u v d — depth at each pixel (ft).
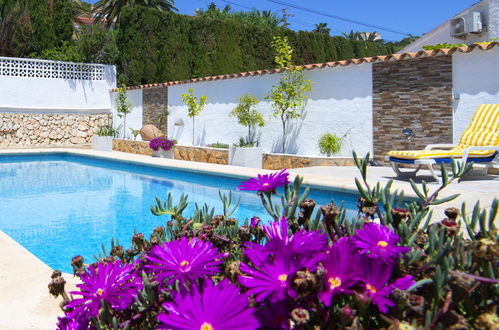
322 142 34.76
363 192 3.50
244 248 3.81
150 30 60.59
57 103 60.54
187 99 45.96
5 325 8.28
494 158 24.70
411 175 26.45
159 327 2.39
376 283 2.52
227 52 65.21
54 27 65.05
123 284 3.24
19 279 10.87
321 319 2.60
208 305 2.36
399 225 3.21
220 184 32.91
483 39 44.32
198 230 3.98
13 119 57.82
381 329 2.37
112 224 21.71
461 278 2.30
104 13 92.79
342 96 35.14
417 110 30.83
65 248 17.90
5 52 63.05
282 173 3.75
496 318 2.12
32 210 24.91
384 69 32.50
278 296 2.35
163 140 45.88
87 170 42.27
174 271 2.84
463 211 3.50
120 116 59.47
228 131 44.96
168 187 32.12
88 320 3.17
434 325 2.26
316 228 3.43
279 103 36.96
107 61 64.75
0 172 40.70
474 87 28.09
